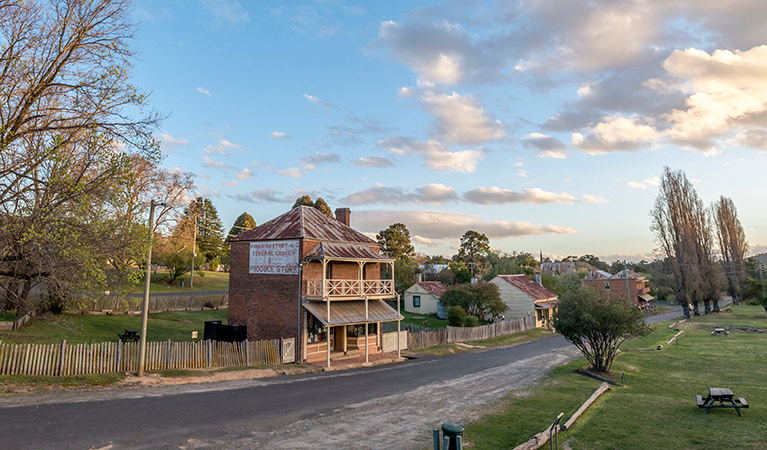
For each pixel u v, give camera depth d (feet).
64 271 52.95
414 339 115.34
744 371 79.97
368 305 102.53
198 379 64.54
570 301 83.41
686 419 48.08
